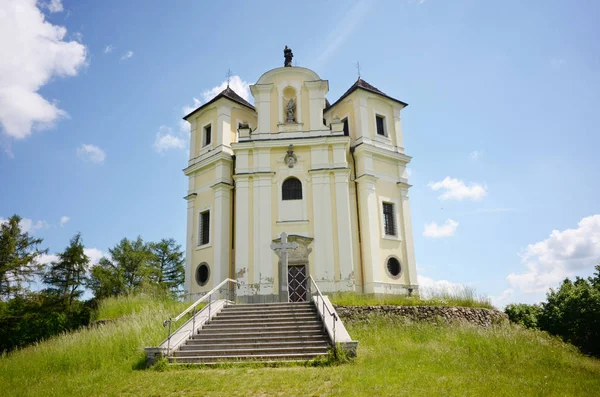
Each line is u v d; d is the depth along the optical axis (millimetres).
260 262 23250
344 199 24000
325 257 23156
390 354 12562
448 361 11523
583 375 10602
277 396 8516
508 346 13391
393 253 25188
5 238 35531
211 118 28484
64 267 39594
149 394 9086
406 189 27031
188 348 13219
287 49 28969
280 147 24969
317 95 26109
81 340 15711
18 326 33562
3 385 11062
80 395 9352
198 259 26156
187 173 28406
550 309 36031
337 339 12469
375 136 26938
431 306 19156
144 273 45188
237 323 15219
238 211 24234
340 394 8398
